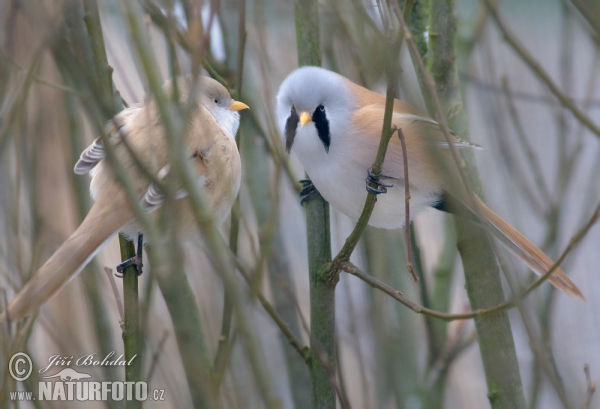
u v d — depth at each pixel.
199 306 7.14
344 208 7.24
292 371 7.25
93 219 6.04
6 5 5.89
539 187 7.48
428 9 7.10
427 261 9.18
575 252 7.30
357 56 6.79
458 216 6.81
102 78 5.53
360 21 5.79
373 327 6.82
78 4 4.95
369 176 5.99
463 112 7.06
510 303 5.61
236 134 7.82
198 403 4.50
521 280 6.16
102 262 7.94
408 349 7.34
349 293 6.75
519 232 6.91
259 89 7.91
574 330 9.46
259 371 3.92
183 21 6.48
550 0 11.28
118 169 4.32
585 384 7.71
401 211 7.21
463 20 8.86
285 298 7.32
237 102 6.97
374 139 6.98
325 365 5.91
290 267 7.36
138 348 5.40
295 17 7.08
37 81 5.99
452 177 6.27
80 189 6.98
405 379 7.24
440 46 6.93
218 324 6.89
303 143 7.01
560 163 7.43
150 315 6.27
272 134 6.19
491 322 6.36
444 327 7.80
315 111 7.01
